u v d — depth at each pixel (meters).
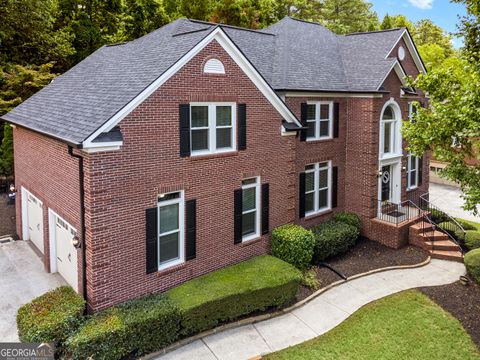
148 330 9.80
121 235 10.60
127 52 15.02
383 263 16.08
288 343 10.65
